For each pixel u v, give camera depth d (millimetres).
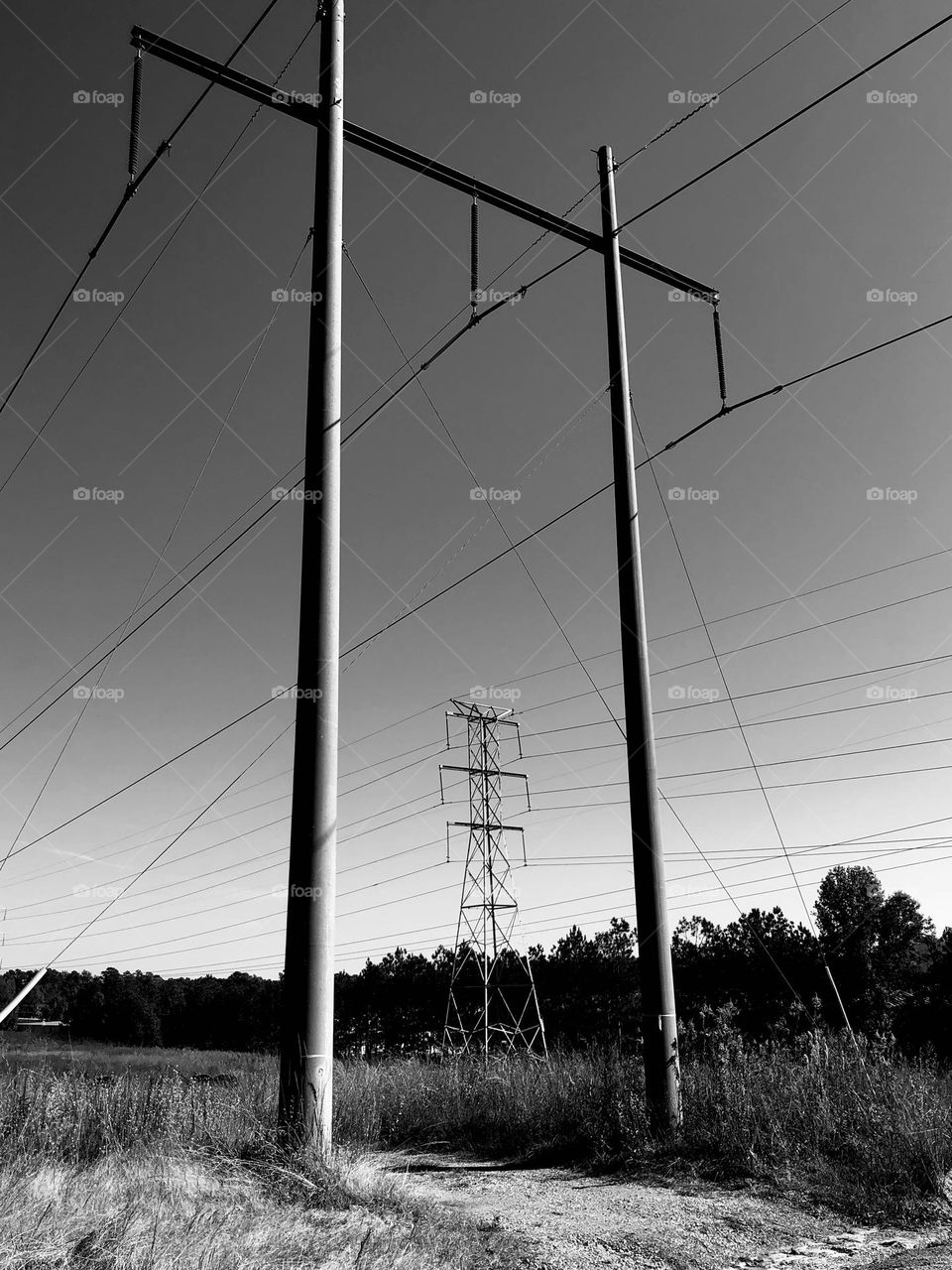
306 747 9367
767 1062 11930
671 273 15445
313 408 10328
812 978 60938
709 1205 8531
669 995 11625
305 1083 8492
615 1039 15469
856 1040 12102
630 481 13680
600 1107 11672
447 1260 6180
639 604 13125
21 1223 5723
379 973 89875
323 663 9594
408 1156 12688
